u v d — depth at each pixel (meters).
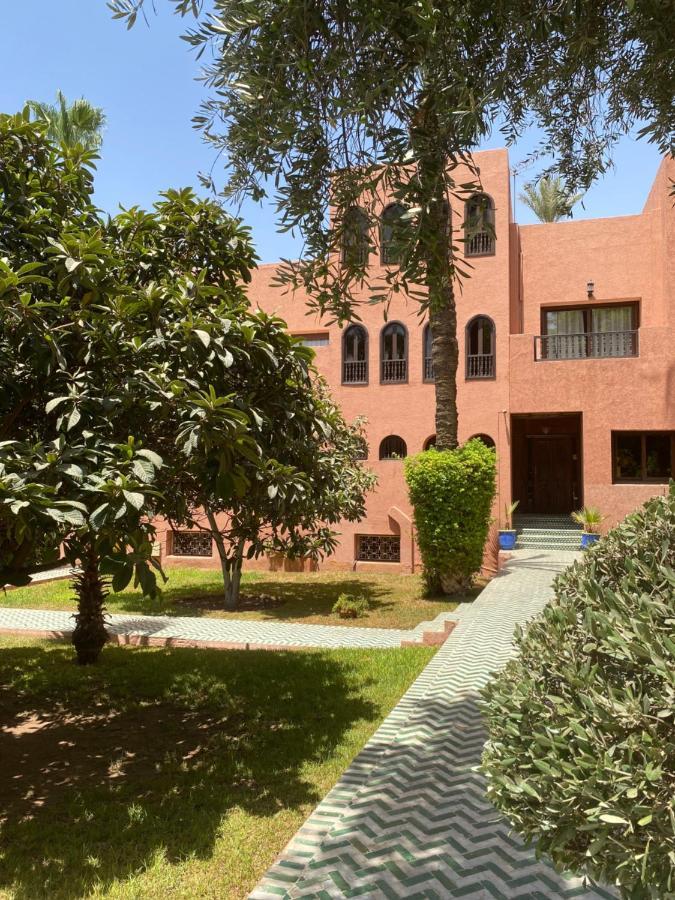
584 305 19.42
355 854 3.50
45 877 3.90
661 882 1.82
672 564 2.67
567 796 1.94
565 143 4.26
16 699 7.78
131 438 4.15
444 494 13.21
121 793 5.16
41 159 5.88
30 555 5.20
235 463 4.89
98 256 4.78
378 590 14.96
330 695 7.47
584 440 17.23
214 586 15.92
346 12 2.79
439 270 3.16
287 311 20.88
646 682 2.12
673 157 3.94
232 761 5.77
